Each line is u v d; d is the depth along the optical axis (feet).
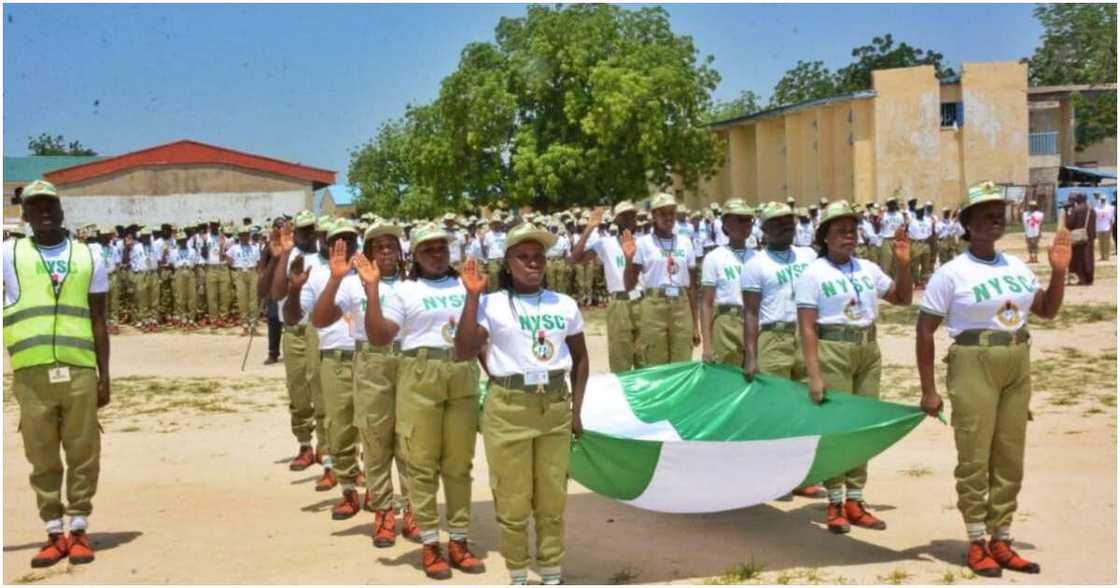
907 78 142.51
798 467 24.97
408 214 162.61
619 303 36.96
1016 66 144.46
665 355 36.09
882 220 95.71
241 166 150.30
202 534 28.58
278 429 44.21
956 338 23.58
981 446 23.30
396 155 202.69
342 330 29.55
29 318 25.89
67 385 25.95
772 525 28.07
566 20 140.15
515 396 22.40
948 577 23.24
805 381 30.04
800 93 209.77
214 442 41.55
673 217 35.86
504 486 22.67
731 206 32.53
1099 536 25.80
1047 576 23.17
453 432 24.57
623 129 136.98
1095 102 160.97
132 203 146.82
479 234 88.94
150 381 59.11
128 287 93.76
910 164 143.54
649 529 27.99
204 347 75.36
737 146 170.40
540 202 145.69
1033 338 61.57
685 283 36.11
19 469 37.32
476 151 143.74
